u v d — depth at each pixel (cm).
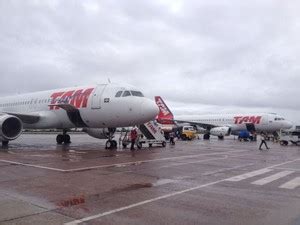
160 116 5059
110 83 2303
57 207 692
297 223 603
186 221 609
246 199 784
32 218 613
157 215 644
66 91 2512
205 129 5106
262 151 2433
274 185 966
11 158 1568
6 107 3014
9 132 2273
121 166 1334
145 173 1156
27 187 892
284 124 4303
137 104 2111
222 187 925
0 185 918
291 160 1736
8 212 651
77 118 2344
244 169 1320
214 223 600
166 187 912
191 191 865
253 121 4525
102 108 2195
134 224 588
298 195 832
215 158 1752
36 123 2562
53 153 1862
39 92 2783
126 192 842
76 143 3036
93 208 688
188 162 1526
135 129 2266
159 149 2367
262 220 620
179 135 4756
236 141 4247
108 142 2303
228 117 4838
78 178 1038
